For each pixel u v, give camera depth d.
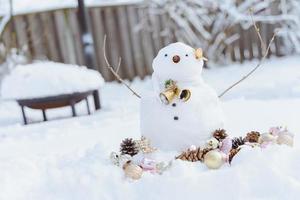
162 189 2.47
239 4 10.92
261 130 3.79
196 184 2.45
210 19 10.77
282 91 6.76
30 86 6.04
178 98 2.98
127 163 2.71
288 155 2.63
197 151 2.83
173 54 3.03
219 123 3.07
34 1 10.67
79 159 3.08
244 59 10.99
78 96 6.18
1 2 10.40
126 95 8.49
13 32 9.63
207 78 9.38
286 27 11.01
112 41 10.27
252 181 2.44
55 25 9.92
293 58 10.78
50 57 9.97
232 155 2.75
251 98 6.59
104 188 2.58
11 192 2.71
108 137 4.28
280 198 2.33
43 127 5.42
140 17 10.42
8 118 7.26
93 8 10.02
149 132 3.07
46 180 2.80
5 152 4.21
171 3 10.51
